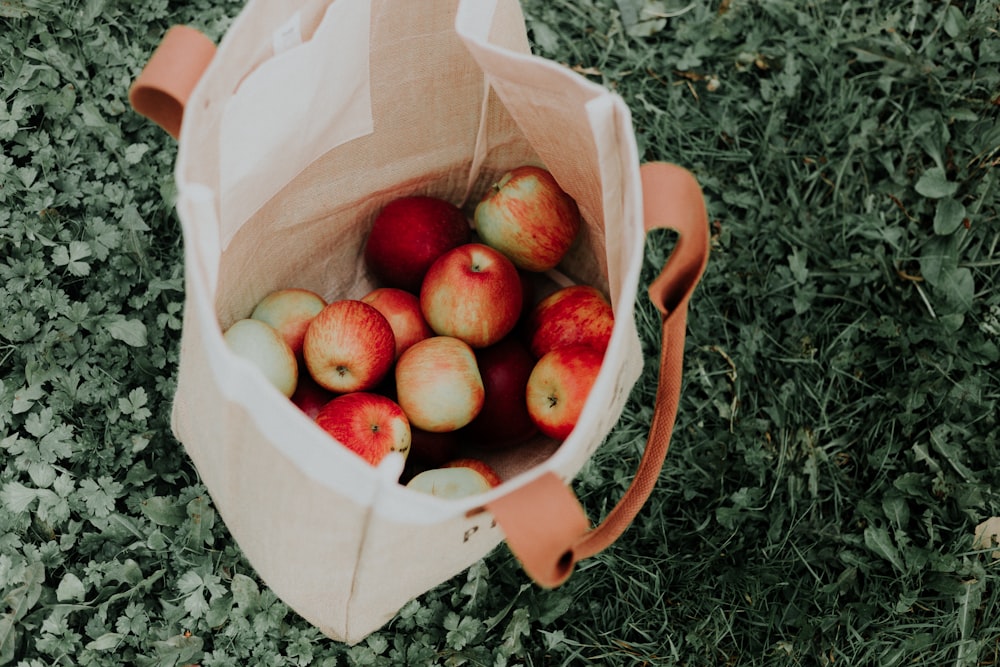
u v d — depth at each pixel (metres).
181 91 0.95
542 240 1.43
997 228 1.92
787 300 1.88
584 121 1.10
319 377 1.36
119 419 1.60
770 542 1.72
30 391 1.55
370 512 0.95
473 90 1.36
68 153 1.71
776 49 2.02
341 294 1.59
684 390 1.82
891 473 1.80
